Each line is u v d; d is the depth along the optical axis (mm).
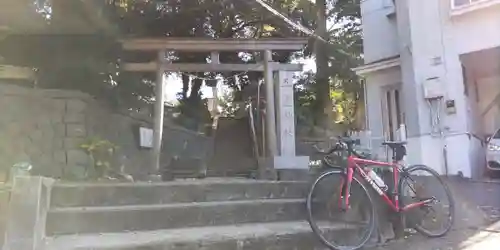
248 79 11195
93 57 7688
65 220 3717
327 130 13055
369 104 11867
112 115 7121
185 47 6590
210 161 9625
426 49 9555
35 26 7230
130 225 3898
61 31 7395
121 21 8359
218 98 12375
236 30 11438
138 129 7598
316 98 13914
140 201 4375
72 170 6043
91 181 5004
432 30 9508
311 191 3871
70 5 7301
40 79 7281
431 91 9344
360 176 4078
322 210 4012
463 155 8852
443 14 9375
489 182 7652
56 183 4203
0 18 7016
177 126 9570
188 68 6672
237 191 4789
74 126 6371
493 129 9820
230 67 6688
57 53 7488
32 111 6152
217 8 10195
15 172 3350
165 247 3357
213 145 10430
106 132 6891
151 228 3955
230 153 10320
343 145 4078
